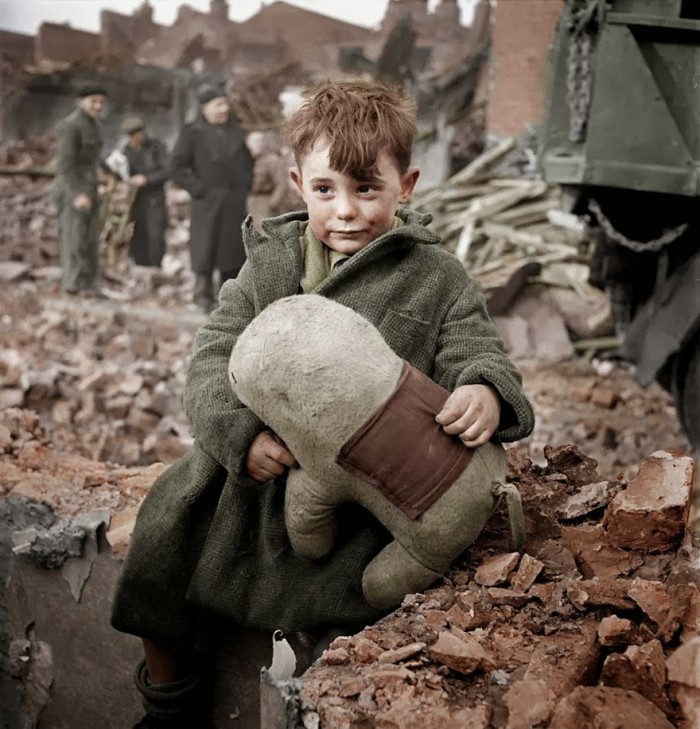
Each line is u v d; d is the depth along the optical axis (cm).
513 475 211
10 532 240
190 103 1341
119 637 219
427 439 151
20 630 236
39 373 543
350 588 170
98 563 218
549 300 752
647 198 420
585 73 405
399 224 173
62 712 234
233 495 172
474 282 178
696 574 161
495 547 180
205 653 202
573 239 830
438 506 153
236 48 1409
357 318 152
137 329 729
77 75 1350
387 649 149
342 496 156
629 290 472
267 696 141
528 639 151
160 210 944
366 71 1291
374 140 158
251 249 174
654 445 530
